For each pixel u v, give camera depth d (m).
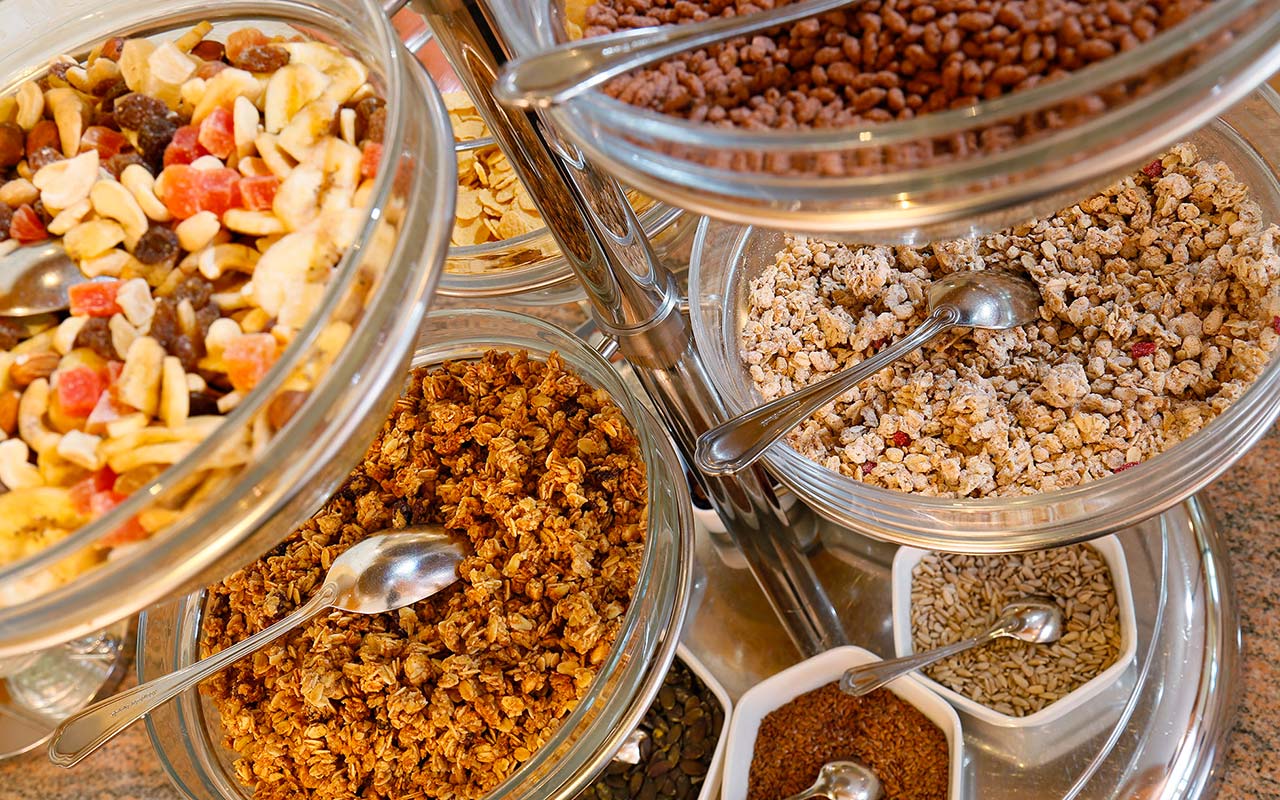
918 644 0.89
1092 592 0.88
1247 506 0.93
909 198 0.57
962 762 0.83
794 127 0.61
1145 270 0.78
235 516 0.59
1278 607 0.90
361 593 0.77
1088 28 0.58
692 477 0.92
